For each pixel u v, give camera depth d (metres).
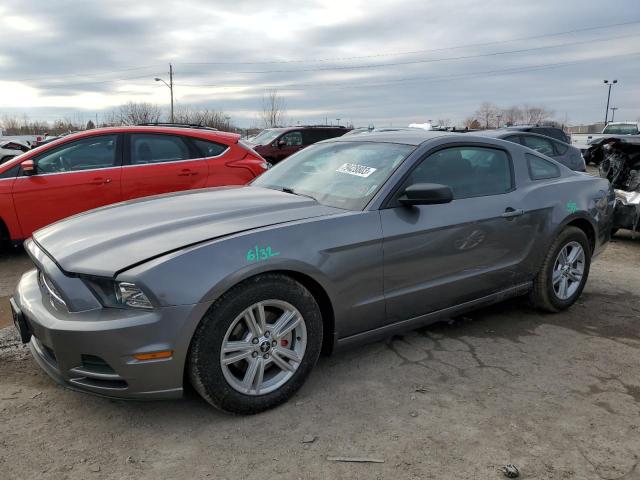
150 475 2.42
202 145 6.84
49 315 2.68
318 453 2.58
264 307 2.87
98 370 2.60
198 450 2.60
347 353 3.71
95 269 2.62
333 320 3.15
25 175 5.92
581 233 4.57
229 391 2.76
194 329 2.61
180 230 2.91
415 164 3.57
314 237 3.00
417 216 3.45
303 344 3.02
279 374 2.99
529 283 4.32
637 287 5.43
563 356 3.72
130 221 3.15
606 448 2.65
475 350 3.79
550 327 4.27
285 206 3.31
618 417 2.94
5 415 2.89
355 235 3.15
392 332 3.51
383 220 3.29
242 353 2.80
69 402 3.04
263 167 7.15
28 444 2.64
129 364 2.53
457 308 3.83
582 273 4.66
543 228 4.25
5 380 3.29
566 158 10.59
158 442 2.67
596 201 4.73
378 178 3.51
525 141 10.18
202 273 2.62
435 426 2.82
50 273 2.74
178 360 2.60
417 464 2.50
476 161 4.01
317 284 3.05
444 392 3.18
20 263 6.07
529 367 3.54
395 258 3.33
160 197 3.79
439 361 3.60
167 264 2.58
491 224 3.86
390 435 2.73
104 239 2.89
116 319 2.53
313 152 4.32
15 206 5.86
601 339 4.04
